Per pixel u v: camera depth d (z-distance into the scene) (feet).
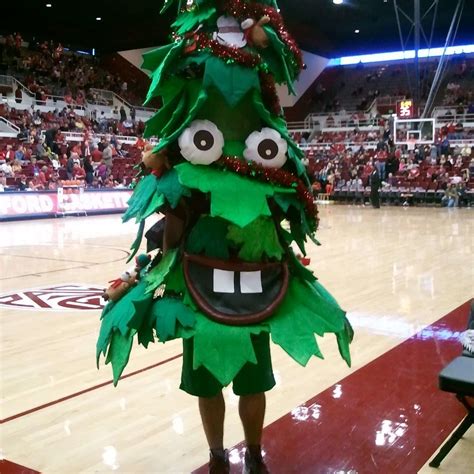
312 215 7.84
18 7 81.05
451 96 99.86
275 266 7.79
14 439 10.02
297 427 10.36
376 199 67.77
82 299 21.03
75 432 10.28
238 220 6.99
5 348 15.29
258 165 7.41
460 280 24.08
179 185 7.33
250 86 7.30
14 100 74.69
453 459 9.21
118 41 99.09
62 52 92.84
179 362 14.03
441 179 71.20
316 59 110.93
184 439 10.00
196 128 7.30
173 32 7.79
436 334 16.20
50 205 54.60
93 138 71.00
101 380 12.85
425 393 11.89
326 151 87.56
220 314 7.22
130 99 97.19
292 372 13.25
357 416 10.80
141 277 8.04
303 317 7.58
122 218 8.13
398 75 108.99
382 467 8.96
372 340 15.74
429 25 95.71
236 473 8.77
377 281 24.11
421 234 40.93
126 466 9.09
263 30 7.45
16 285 23.66
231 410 11.16
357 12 87.56
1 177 53.62
